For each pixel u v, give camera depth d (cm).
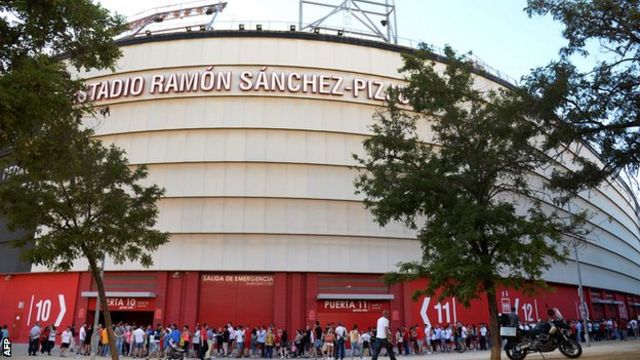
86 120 3797
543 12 1555
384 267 3634
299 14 4303
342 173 3725
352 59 3928
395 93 1919
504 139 1730
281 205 3622
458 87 1803
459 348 3391
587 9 1480
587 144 1612
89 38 1115
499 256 1622
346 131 3778
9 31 962
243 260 3509
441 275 1546
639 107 1468
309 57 3866
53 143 1077
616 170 1588
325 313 3491
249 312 3453
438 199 1698
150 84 3825
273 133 3719
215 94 3747
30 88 870
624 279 6550
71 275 3628
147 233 1830
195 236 3566
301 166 3694
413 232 3750
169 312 3444
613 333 4838
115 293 3469
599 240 5850
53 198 1655
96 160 1812
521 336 1991
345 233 3625
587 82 1505
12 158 1066
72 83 1120
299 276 3534
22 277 3762
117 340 3164
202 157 3662
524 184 1811
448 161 1755
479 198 1709
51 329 3156
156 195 1933
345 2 4431
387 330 1823
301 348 3195
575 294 4897
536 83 1551
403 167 1773
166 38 3925
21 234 3784
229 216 3584
